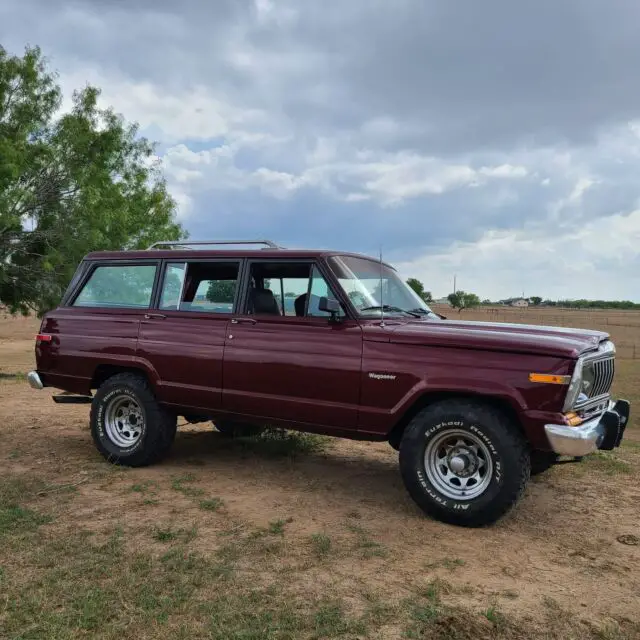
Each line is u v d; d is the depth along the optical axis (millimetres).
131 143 17734
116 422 6199
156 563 3758
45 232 15227
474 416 4441
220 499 5074
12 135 14961
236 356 5422
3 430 7645
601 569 3877
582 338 4680
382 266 5910
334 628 3033
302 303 5324
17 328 32750
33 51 15867
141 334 5957
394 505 5055
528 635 3043
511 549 4164
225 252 5723
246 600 3307
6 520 4395
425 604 3318
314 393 5074
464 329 4840
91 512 4688
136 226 17219
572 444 4148
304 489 5445
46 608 3186
